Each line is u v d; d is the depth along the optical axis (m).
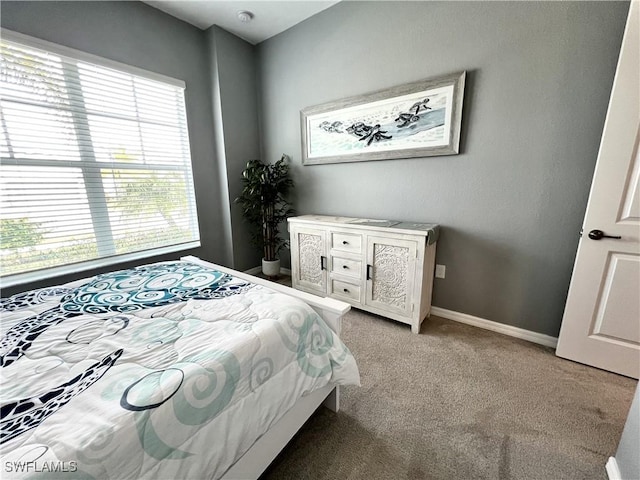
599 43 1.50
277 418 0.93
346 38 2.40
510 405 1.39
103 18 2.13
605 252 1.51
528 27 1.67
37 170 1.93
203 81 2.85
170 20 2.53
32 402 0.68
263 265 3.25
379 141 2.35
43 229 2.00
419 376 1.62
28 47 1.82
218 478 0.76
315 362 1.09
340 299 2.47
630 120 1.35
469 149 1.98
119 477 0.59
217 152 3.02
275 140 3.17
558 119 1.66
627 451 0.98
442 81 1.97
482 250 2.05
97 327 1.04
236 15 2.55
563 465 1.10
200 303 1.22
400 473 1.08
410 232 1.95
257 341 0.92
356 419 1.33
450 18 1.91
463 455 1.14
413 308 2.05
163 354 0.87
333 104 2.55
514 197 1.87
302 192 3.06
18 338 0.97
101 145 2.23
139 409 0.65
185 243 2.92
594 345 1.62
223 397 0.79
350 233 2.27
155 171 2.59
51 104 1.96
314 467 1.10
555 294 1.83
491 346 1.90
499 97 1.82
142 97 2.43
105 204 2.29
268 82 3.07
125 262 2.41
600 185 1.47
